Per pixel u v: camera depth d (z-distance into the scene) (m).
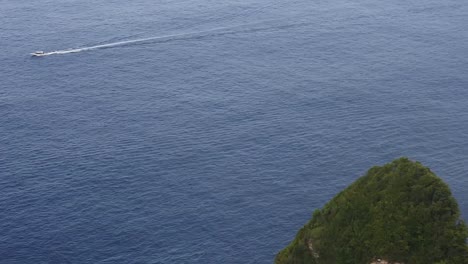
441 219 34.78
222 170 104.56
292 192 98.31
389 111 124.50
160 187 100.38
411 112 124.06
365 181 38.38
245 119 121.69
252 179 101.69
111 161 108.25
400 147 111.44
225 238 88.44
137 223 91.75
